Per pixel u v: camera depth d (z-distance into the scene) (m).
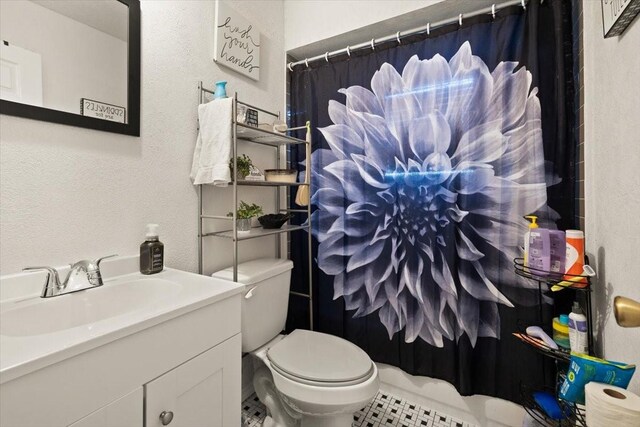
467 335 1.32
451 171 1.37
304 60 1.79
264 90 1.68
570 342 0.98
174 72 1.19
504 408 1.31
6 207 0.77
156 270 1.06
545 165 1.21
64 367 0.54
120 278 0.98
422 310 1.44
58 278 0.81
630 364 0.79
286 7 1.84
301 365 1.12
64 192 0.88
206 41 1.33
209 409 0.84
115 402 0.61
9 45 0.76
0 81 0.75
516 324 1.25
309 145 1.62
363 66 1.60
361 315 1.61
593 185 1.05
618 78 0.85
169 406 0.73
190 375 0.78
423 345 1.44
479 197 1.32
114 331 0.60
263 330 1.33
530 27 1.22
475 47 1.31
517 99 1.25
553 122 1.21
